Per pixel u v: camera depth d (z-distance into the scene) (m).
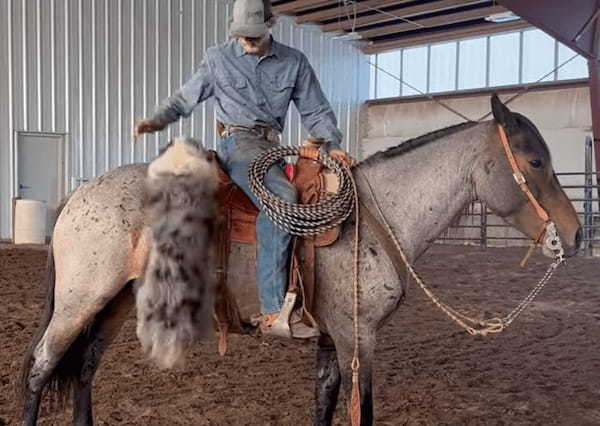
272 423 4.07
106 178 3.26
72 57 16.66
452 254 14.13
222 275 3.19
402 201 3.31
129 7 17.38
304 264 3.18
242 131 3.32
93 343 3.49
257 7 3.20
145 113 17.72
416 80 21.06
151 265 3.05
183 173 3.06
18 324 6.51
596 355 5.84
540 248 3.34
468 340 6.37
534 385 4.95
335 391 3.46
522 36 18.72
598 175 15.27
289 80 3.36
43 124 16.33
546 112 18.16
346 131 21.75
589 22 14.01
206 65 3.38
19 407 3.99
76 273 3.15
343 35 20.14
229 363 5.34
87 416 3.49
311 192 3.24
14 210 15.39
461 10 18.72
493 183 3.24
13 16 15.87
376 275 3.17
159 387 4.70
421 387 4.87
